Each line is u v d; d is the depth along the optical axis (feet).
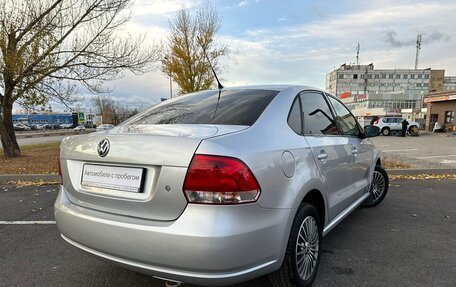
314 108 10.16
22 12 31.91
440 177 24.11
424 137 91.50
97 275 9.48
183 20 59.57
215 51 61.05
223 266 5.93
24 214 15.46
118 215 6.92
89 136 7.70
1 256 10.79
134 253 6.47
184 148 6.20
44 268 9.93
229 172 6.02
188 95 10.85
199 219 5.96
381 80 359.05
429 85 355.56
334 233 12.53
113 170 7.07
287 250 7.39
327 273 9.36
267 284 8.64
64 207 7.84
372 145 14.74
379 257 10.41
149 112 9.84
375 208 15.89
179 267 6.07
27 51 31.48
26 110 40.32
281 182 7.05
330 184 9.55
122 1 36.40
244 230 6.11
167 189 6.24
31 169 27.86
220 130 7.02
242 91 9.76
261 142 7.05
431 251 10.86
